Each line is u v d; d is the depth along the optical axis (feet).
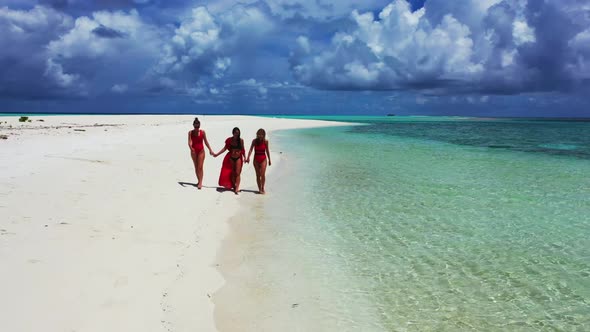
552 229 27.61
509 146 92.58
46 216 22.25
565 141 110.42
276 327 15.26
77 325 12.93
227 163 35.73
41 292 14.42
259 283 18.80
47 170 34.42
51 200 25.43
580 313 16.75
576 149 85.15
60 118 158.81
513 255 22.98
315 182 43.45
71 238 19.65
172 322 14.51
